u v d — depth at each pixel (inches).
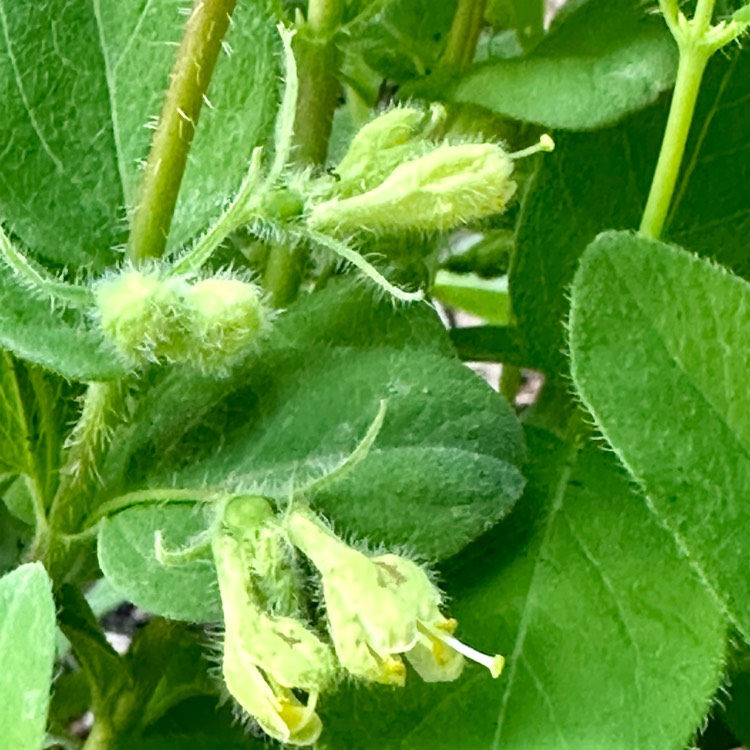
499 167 3.2
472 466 3.4
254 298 3.1
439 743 3.3
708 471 3.1
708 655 3.3
